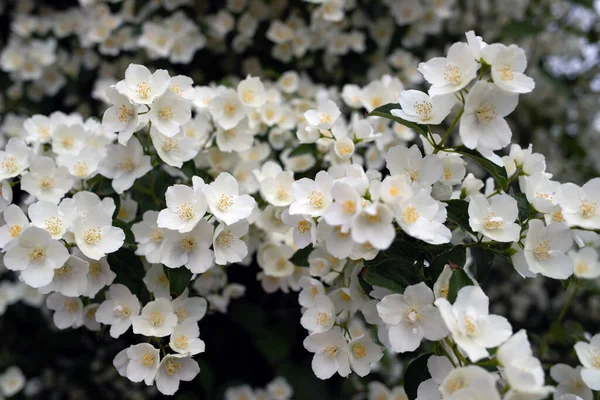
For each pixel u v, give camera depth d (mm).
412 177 457
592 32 999
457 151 451
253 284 618
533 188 460
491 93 438
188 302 479
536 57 946
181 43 694
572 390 485
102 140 532
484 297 417
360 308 476
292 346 631
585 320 911
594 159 987
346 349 455
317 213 438
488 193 514
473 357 396
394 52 743
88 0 710
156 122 476
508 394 393
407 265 433
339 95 649
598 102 972
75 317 484
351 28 735
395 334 426
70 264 456
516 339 405
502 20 858
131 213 521
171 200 458
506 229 448
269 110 570
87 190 515
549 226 446
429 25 744
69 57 798
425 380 438
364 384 673
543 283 958
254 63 724
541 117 973
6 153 484
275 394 636
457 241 505
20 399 729
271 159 601
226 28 700
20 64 750
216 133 540
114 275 474
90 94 771
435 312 424
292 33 694
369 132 516
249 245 535
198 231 455
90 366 762
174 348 452
